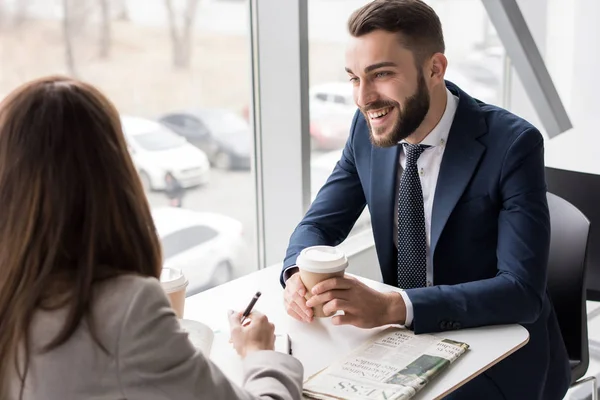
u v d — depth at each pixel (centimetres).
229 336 148
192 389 94
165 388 92
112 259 94
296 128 237
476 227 163
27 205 90
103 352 90
